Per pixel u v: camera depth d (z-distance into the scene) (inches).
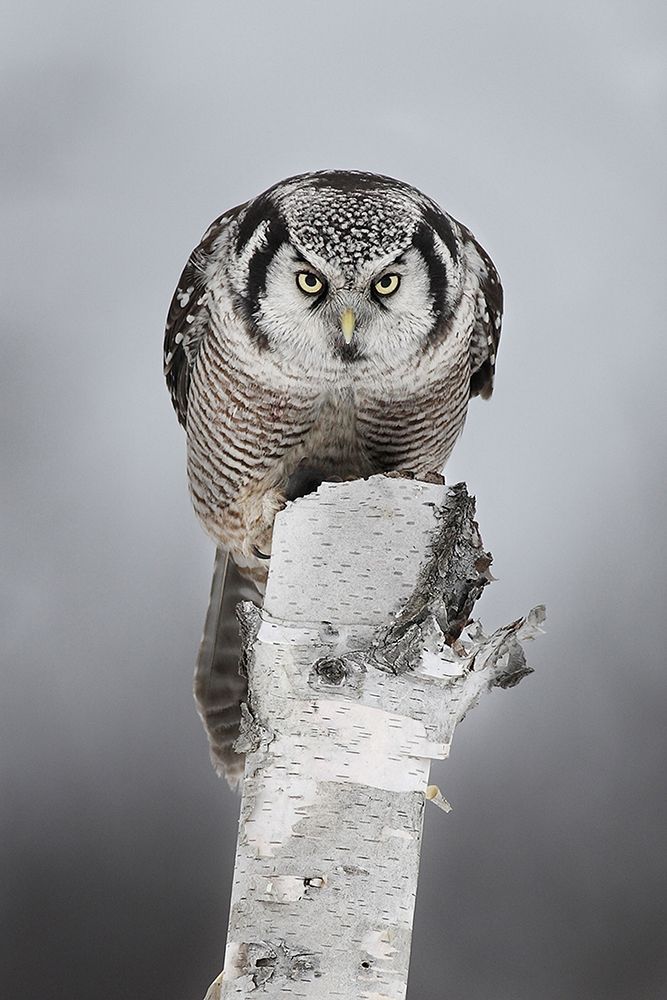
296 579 248.1
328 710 247.6
